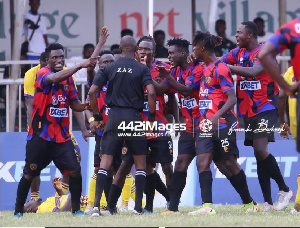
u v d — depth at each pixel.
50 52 30.25
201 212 30.23
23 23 50.62
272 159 32.78
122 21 57.56
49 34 56.88
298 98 21.53
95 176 35.47
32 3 54.31
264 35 55.56
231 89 30.31
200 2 57.56
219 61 30.77
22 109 46.16
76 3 56.97
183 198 41.31
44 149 29.91
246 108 32.72
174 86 31.42
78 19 57.03
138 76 30.31
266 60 21.72
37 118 29.86
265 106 32.38
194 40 31.00
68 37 57.03
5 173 42.31
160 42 53.66
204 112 30.73
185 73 32.44
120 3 57.44
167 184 33.91
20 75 46.78
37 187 38.22
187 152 31.91
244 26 32.38
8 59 56.22
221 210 33.66
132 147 30.72
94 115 31.22
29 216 31.52
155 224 24.98
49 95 29.75
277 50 21.83
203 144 30.69
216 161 31.69
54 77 29.31
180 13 57.75
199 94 31.22
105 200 34.75
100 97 34.94
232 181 32.00
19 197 30.62
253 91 32.41
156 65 31.48
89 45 53.97
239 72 31.66
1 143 42.53
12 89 45.47
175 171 31.94
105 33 30.45
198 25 57.69
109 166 30.38
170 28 57.81
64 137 30.20
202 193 30.62
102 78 30.59
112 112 30.31
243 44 32.44
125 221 26.36
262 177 33.03
